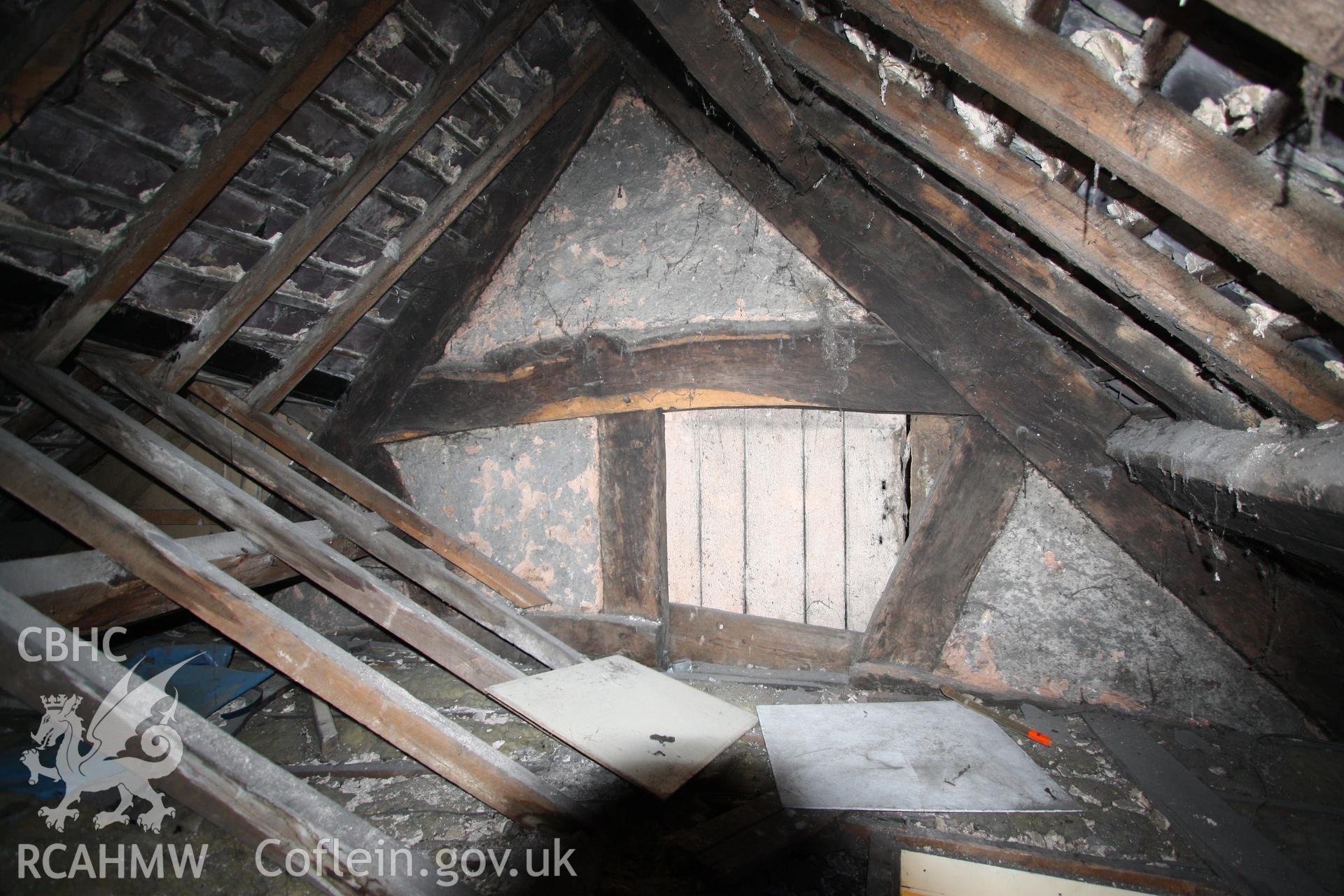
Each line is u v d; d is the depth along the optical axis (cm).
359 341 318
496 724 255
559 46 268
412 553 269
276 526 212
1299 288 105
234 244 230
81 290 203
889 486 280
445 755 174
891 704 259
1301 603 220
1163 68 97
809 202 248
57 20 149
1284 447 135
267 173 217
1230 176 100
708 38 177
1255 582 224
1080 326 183
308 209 235
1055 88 107
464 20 219
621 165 305
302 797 151
